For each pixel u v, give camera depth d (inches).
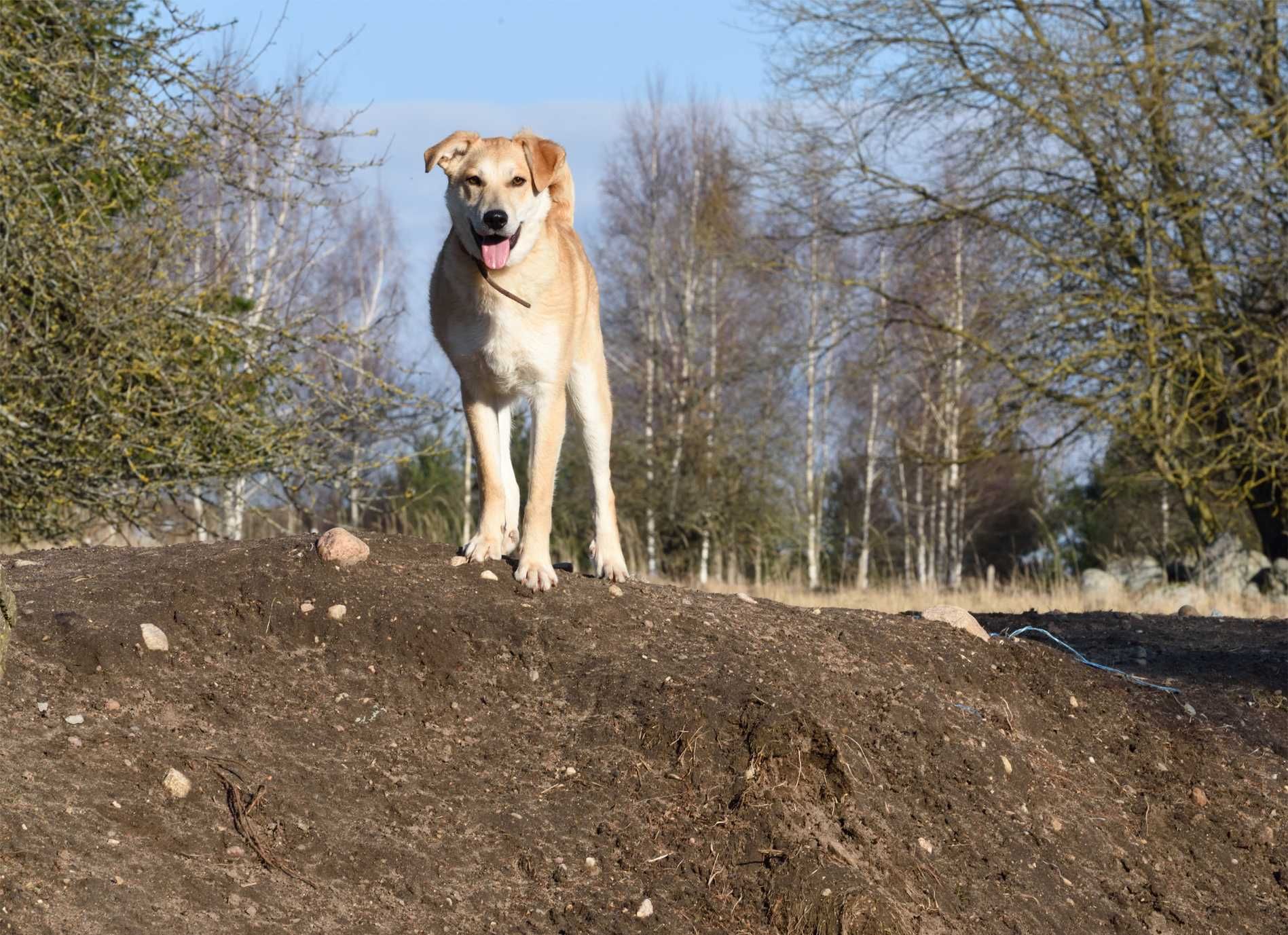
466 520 742.5
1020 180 679.1
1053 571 700.7
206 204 433.7
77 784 140.3
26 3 391.2
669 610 202.4
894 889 152.0
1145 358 627.2
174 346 409.7
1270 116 619.8
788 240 748.6
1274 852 188.4
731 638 193.8
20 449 382.6
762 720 165.8
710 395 1109.7
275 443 411.5
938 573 1376.7
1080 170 668.1
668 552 1091.9
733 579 799.7
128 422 391.5
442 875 143.3
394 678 176.2
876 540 1363.2
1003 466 1290.6
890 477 1385.3
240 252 537.0
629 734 168.1
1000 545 1446.9
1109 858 178.2
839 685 185.9
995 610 483.5
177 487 412.2
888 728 180.2
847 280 710.5
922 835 165.3
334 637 181.0
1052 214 680.4
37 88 392.8
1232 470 687.7
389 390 418.0
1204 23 624.4
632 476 1057.5
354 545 193.9
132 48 410.0
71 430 381.4
